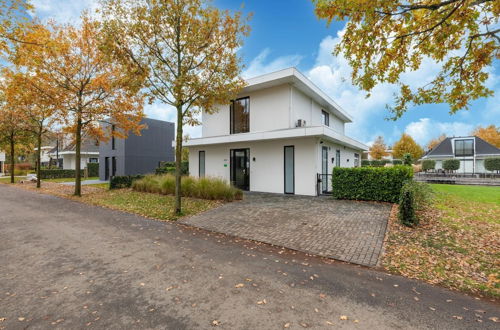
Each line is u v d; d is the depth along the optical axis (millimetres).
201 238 5191
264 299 2781
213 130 14188
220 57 7188
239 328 2273
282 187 11547
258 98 12328
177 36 6840
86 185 16516
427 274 3438
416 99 4746
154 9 6414
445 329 2270
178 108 7262
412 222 5633
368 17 3818
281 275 3428
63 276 3373
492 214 6535
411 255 4066
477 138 27266
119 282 3197
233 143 13250
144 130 21281
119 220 6719
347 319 2412
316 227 5684
